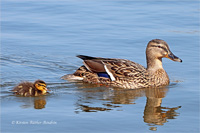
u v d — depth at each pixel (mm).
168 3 25141
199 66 15883
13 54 17219
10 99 12570
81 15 22672
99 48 17859
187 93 13297
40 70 15656
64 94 13242
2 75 14891
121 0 25844
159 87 14312
